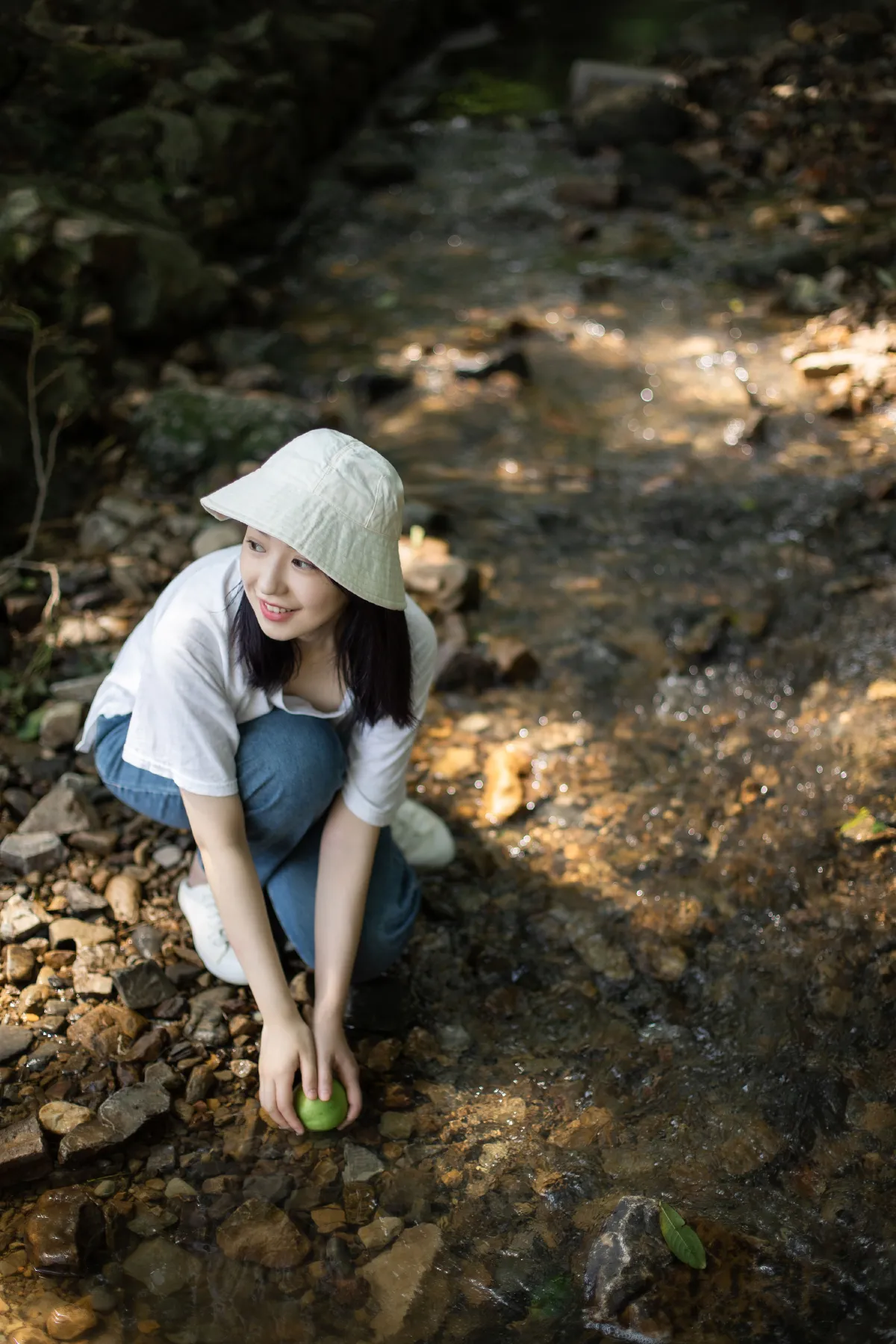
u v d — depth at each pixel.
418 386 5.23
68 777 3.16
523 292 6.13
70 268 4.68
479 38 9.88
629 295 6.10
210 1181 2.36
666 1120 2.52
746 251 6.50
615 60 9.47
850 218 6.91
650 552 4.24
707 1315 2.16
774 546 4.24
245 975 2.66
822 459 4.73
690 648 3.79
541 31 10.07
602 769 3.41
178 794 2.54
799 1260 2.25
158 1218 2.29
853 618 3.90
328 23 7.86
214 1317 2.14
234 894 2.35
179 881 2.99
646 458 4.76
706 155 7.79
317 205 6.99
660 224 6.92
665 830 3.21
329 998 2.44
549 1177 2.40
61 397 4.43
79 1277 2.19
